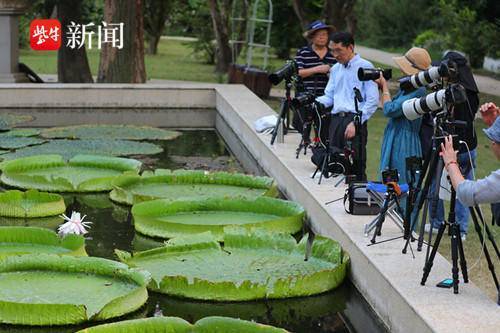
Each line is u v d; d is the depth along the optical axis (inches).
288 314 234.5
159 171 357.7
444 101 215.5
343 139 322.7
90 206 336.8
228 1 866.1
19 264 247.3
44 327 219.5
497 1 894.4
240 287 237.5
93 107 579.8
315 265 257.9
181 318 219.9
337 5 690.2
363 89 321.4
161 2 1120.2
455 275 204.8
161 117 556.4
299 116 375.2
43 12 796.0
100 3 1007.6
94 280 241.4
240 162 419.8
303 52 379.2
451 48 937.5
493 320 190.5
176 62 1038.4
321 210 285.6
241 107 502.0
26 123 520.1
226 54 865.5
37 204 320.8
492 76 851.4
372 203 271.6
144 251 265.0
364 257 236.4
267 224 291.6
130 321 203.8
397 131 283.0
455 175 197.0
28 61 1003.9
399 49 1239.5
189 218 308.8
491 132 197.8
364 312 235.0
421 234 237.0
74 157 387.5
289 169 339.9
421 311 194.7
